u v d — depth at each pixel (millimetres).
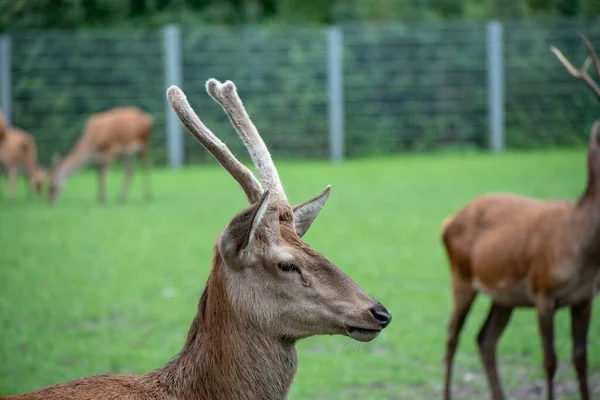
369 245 15117
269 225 4820
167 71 28109
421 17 34781
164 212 19203
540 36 28859
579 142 29016
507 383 8797
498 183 21312
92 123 22031
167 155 28422
